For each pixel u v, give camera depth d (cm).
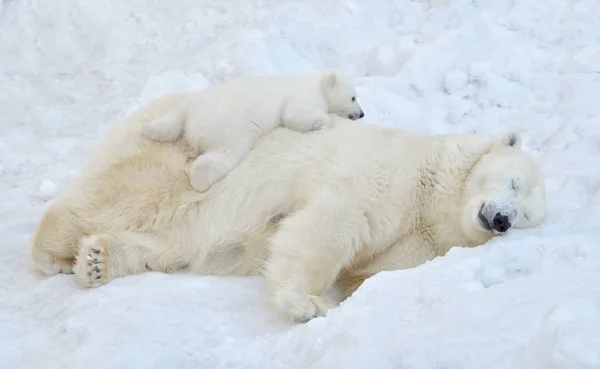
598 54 1293
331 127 864
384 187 801
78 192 848
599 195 860
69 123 1309
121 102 1342
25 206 1032
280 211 839
